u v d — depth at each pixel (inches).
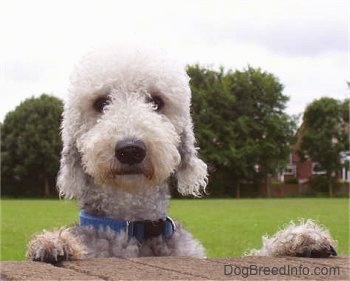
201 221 106.7
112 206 27.9
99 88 27.9
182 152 30.3
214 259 23.2
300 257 25.2
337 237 72.4
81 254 23.0
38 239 22.9
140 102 27.3
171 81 28.8
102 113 27.8
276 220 109.4
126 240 26.9
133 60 28.1
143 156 25.6
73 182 29.5
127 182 25.9
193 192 30.9
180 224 30.4
